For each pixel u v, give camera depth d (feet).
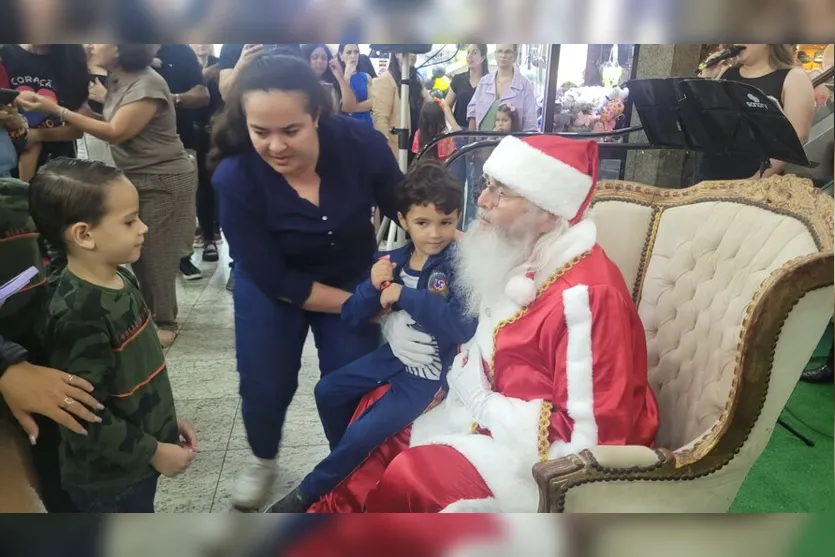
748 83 3.45
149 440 2.80
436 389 3.17
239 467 3.06
